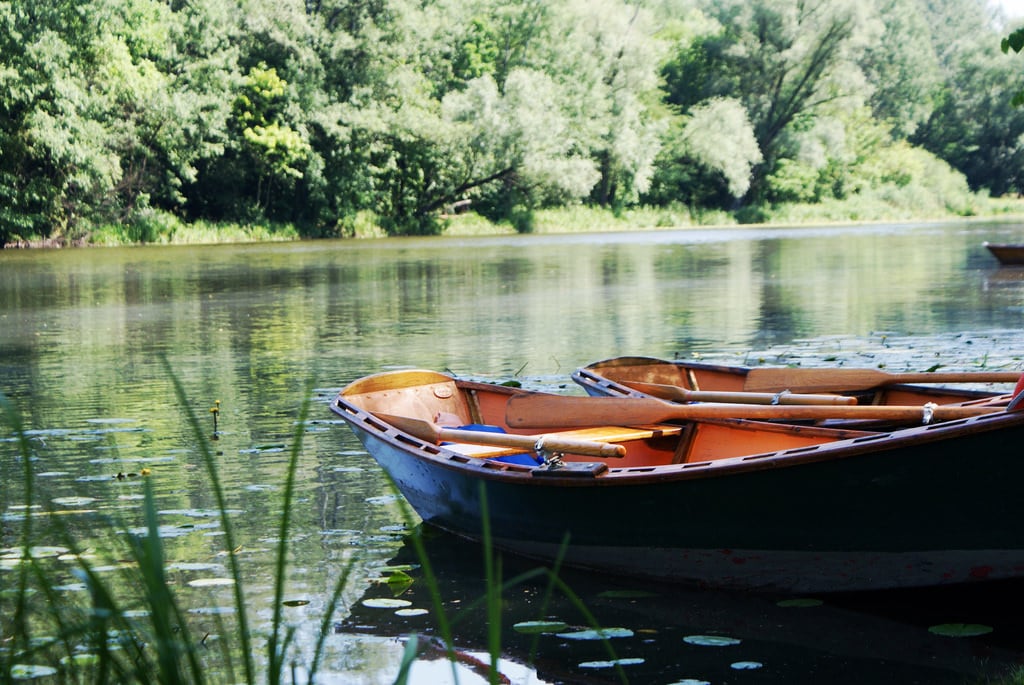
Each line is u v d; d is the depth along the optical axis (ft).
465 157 144.56
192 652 6.21
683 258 87.30
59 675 8.52
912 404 19.61
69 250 113.80
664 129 177.68
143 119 123.65
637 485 14.06
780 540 13.50
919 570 13.01
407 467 17.22
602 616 13.16
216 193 137.90
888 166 210.59
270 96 131.13
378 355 34.50
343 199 141.49
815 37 181.37
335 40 136.77
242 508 17.48
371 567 14.94
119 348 37.47
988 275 63.26
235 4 133.28
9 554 14.48
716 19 206.49
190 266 84.43
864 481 12.74
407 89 142.92
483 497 6.16
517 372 30.12
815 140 186.80
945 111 233.35
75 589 12.91
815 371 20.51
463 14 161.27
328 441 22.26
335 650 11.89
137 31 125.90
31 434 23.03
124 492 18.26
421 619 12.96
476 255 96.12
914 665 11.30
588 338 37.86
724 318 43.34
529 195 154.10
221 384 29.48
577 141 159.74
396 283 65.05
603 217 166.20
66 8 113.91
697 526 13.96
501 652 11.95
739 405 16.67
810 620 12.90
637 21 175.32
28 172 120.26
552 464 14.90
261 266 83.66
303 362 33.27
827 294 52.95
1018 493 12.14
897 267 71.97
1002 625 12.51
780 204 192.24
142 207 127.34
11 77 109.40
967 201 219.41
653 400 16.83
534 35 163.22
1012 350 32.12
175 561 14.80
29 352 36.83
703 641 12.17
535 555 15.65
